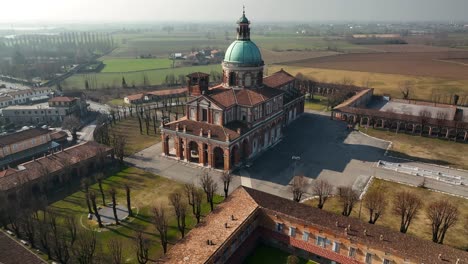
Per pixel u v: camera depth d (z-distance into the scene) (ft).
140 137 493.77
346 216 254.47
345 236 228.84
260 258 249.55
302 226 245.24
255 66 424.87
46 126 558.56
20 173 334.24
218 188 343.46
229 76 429.38
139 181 361.10
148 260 239.09
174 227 282.36
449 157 424.87
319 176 369.71
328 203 317.42
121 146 400.88
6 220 282.77
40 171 340.59
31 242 257.96
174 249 217.77
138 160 412.36
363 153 433.89
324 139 481.87
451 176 370.94
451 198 326.65
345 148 449.89
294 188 306.96
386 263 218.59
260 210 260.42
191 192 310.04
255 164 398.83
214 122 392.88
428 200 322.55
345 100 653.71
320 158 416.87
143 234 273.75
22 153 422.41
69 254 249.34
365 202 317.63
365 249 224.12
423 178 366.43
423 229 279.08
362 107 611.88
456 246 257.75
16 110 586.45
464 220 290.97
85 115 629.51
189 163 399.65
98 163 385.91
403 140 481.05
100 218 294.05
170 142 466.29
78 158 372.79
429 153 436.76
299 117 583.99
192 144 402.31
